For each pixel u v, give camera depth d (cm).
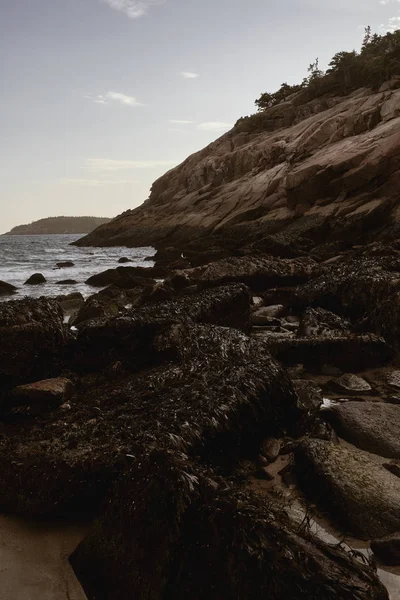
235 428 365
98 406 405
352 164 3631
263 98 9388
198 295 775
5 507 311
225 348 500
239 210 4644
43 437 346
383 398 502
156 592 225
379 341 596
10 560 268
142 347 537
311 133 5225
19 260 3644
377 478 320
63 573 260
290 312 918
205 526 231
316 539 229
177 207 6244
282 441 405
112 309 1107
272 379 414
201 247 3422
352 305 800
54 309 555
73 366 532
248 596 206
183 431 334
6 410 414
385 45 8238
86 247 6406
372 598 200
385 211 3169
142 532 244
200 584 218
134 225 6462
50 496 300
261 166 5566
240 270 1190
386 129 3975
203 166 6612
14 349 486
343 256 1627
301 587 202
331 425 428
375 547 269
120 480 277
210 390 391
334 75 7256
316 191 3772
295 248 2342
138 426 346
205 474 274
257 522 226
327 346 591
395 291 720
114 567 247
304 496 326
